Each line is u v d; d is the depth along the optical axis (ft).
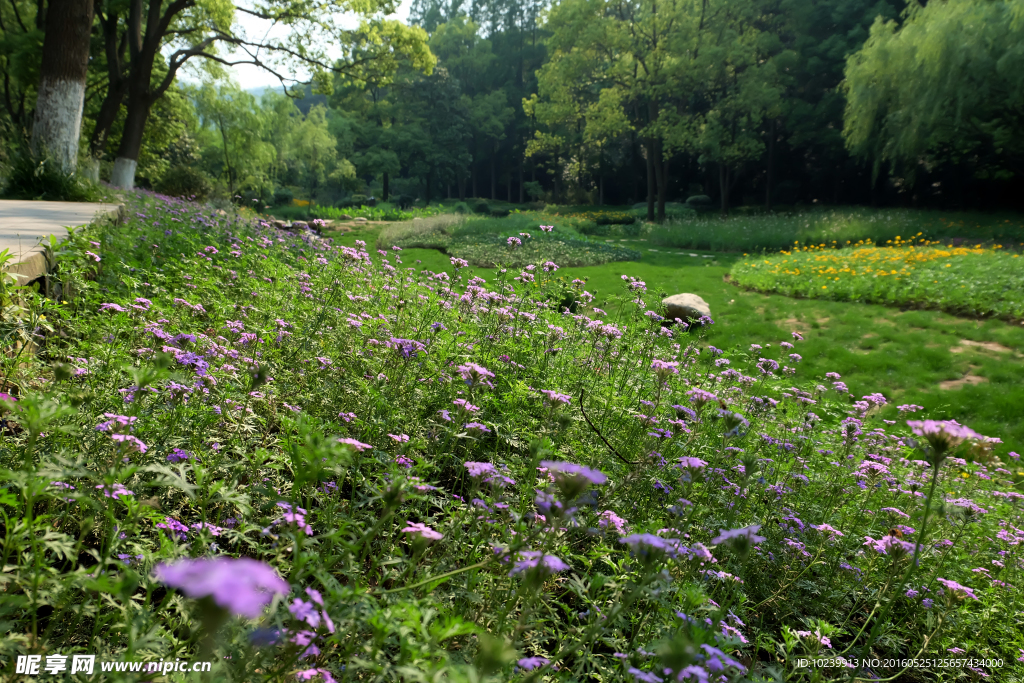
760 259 69.87
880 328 39.78
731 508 10.18
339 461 5.50
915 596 9.75
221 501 6.57
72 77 46.50
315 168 234.38
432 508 9.12
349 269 21.79
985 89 85.46
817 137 140.15
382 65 88.43
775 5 140.36
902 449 17.20
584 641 5.35
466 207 154.71
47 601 4.75
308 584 5.51
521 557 5.67
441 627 4.16
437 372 11.84
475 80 248.32
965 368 32.78
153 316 12.25
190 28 82.38
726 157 125.90
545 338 16.48
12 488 5.79
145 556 4.60
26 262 10.82
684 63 114.42
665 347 21.03
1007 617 10.23
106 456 6.80
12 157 40.83
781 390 20.49
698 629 5.18
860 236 87.66
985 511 13.26
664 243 96.32
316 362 12.14
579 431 12.05
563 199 208.74
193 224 32.24
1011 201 122.11
